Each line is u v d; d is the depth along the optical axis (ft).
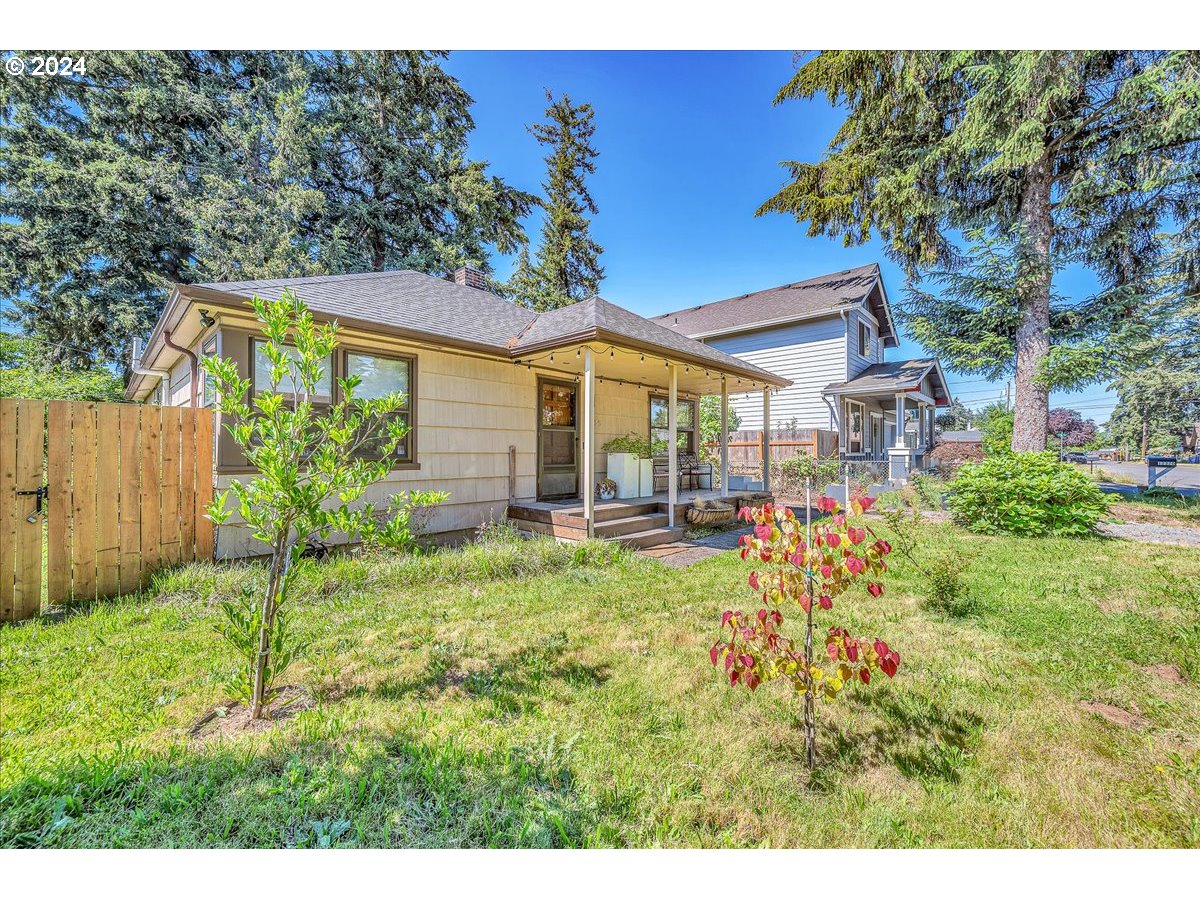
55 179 42.34
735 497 26.81
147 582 13.47
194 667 9.05
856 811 5.93
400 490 19.30
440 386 20.83
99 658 9.36
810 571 6.82
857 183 38.19
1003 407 55.77
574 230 73.15
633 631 11.15
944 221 34.12
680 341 24.72
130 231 45.60
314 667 9.25
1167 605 12.65
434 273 58.23
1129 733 7.42
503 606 12.78
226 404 7.35
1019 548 19.17
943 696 8.38
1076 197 28.68
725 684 8.74
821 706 8.04
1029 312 30.60
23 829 5.21
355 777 6.10
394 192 59.00
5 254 41.65
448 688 8.57
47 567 11.92
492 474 22.80
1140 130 26.09
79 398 39.09
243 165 48.75
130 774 5.98
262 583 13.24
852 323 46.34
